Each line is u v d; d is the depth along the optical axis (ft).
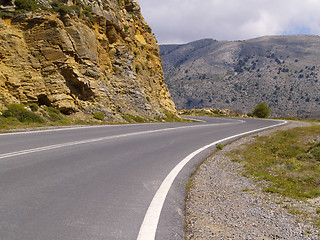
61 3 77.46
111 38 92.12
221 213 15.03
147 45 125.18
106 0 92.58
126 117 79.20
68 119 64.49
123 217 12.78
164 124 77.41
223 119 145.69
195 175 24.17
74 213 12.71
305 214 15.23
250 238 11.87
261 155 35.68
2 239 9.79
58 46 67.82
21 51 63.26
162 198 15.96
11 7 66.69
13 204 13.17
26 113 54.65
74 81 70.74
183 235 12.00
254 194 18.85
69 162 23.29
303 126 78.89
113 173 20.80
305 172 25.73
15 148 27.96
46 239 10.11
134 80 96.17
